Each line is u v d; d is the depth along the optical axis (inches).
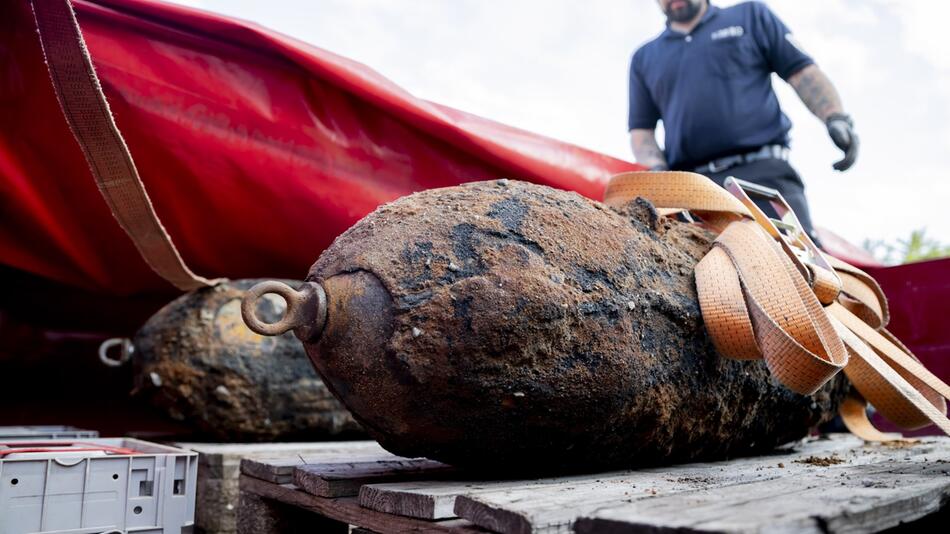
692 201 59.7
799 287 50.8
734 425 56.4
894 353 57.7
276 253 89.1
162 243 74.3
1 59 67.9
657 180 61.7
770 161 103.1
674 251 53.7
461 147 80.5
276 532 54.4
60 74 58.9
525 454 45.8
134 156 74.7
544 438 44.9
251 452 71.9
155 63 70.5
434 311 41.4
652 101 119.6
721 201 58.4
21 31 66.8
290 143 76.6
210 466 70.0
